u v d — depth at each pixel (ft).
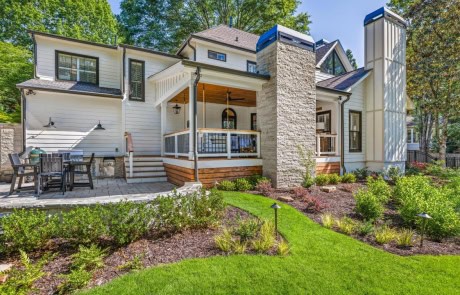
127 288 7.91
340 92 31.86
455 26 39.47
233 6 65.82
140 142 33.60
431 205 14.24
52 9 53.06
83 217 10.75
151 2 66.80
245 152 26.25
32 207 12.26
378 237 12.09
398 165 34.91
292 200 19.34
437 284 8.51
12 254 10.25
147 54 34.19
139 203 12.38
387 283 8.51
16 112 45.01
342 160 32.68
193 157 22.30
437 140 49.75
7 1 50.98
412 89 48.16
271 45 24.91
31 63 46.65
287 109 24.72
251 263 9.55
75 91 29.43
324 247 11.17
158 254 10.33
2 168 25.58
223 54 38.29
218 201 14.30
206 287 8.07
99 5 58.39
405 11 50.67
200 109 37.73
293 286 8.21
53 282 8.36
